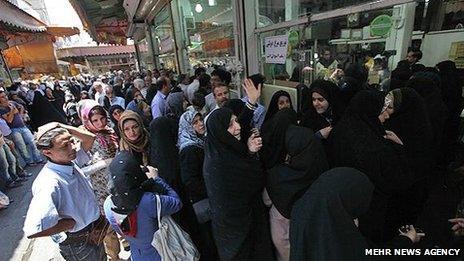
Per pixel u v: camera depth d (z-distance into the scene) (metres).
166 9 6.86
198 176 1.90
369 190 1.13
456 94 2.62
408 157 1.76
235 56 3.86
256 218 1.57
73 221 1.58
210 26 4.96
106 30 16.25
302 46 2.79
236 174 1.46
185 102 3.49
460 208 1.61
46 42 12.65
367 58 2.62
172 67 7.67
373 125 1.52
